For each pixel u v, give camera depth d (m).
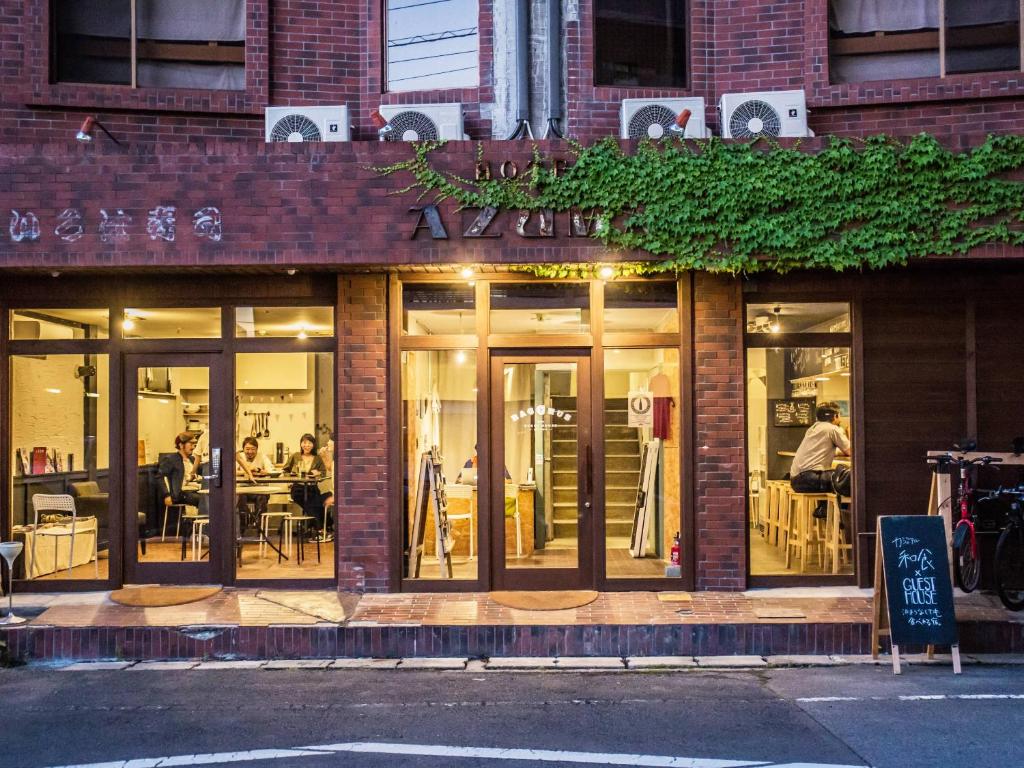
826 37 8.41
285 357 8.56
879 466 8.34
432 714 5.54
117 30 8.47
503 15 8.55
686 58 8.68
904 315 8.38
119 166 7.57
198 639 6.96
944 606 6.50
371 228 7.59
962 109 8.27
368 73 8.66
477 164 7.59
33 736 5.15
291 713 5.57
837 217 7.51
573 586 8.25
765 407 8.39
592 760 4.70
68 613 7.42
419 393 8.37
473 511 8.33
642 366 8.34
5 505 8.38
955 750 4.81
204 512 8.52
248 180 7.58
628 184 7.55
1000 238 7.46
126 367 8.54
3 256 7.53
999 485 8.34
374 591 8.18
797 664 6.73
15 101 8.17
